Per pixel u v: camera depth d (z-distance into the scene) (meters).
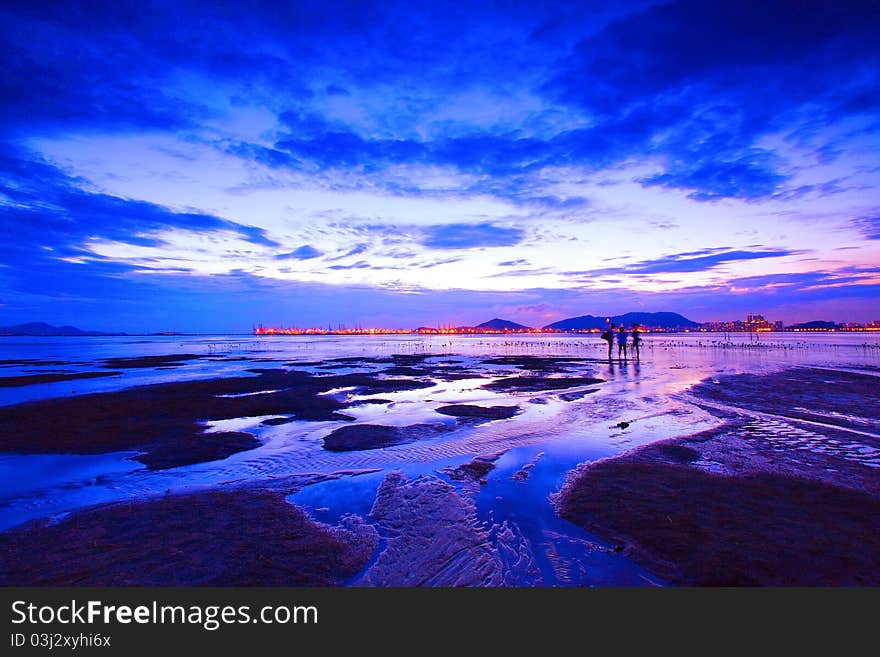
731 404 16.62
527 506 7.96
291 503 8.27
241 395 21.31
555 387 23.12
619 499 7.91
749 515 7.10
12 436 13.36
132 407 18.06
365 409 17.41
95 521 7.42
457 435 13.05
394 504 8.18
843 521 6.84
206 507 8.02
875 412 14.80
